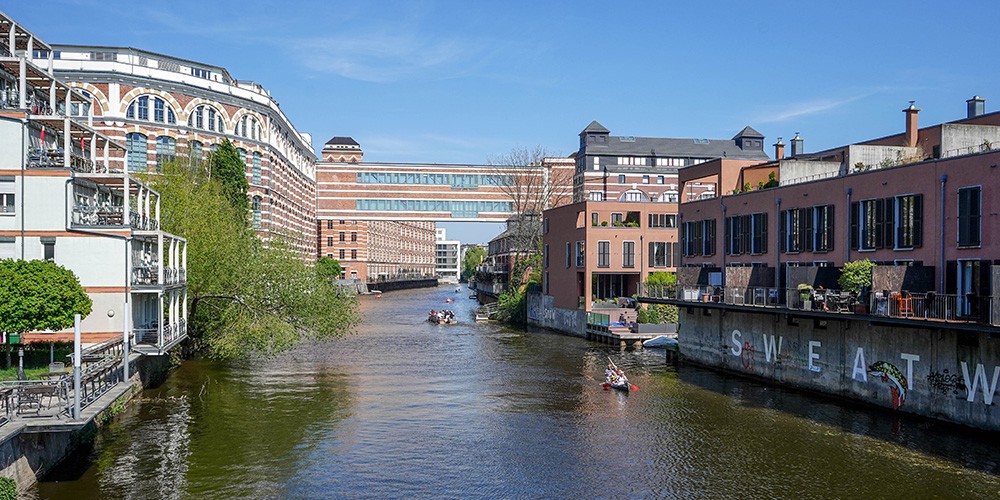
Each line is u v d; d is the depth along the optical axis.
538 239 91.31
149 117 72.38
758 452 27.38
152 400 35.56
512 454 27.52
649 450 27.91
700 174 52.00
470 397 37.53
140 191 36.41
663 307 61.06
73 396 23.73
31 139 33.78
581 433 30.44
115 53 75.81
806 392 37.56
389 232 165.25
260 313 43.56
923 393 30.19
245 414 33.16
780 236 41.59
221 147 67.44
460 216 115.88
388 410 34.38
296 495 23.14
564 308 70.75
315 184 114.81
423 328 74.31
